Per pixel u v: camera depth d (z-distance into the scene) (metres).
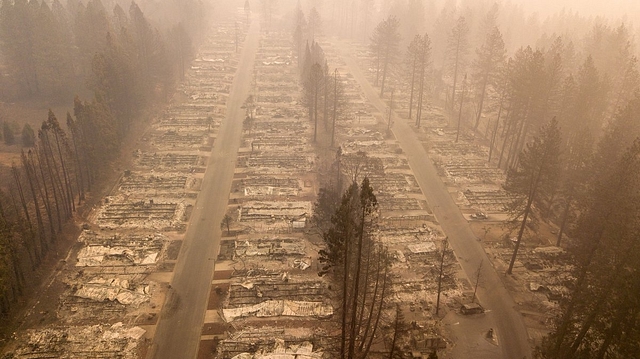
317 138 91.12
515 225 64.62
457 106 109.19
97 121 69.12
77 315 47.88
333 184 72.50
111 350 43.97
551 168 52.75
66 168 65.06
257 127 95.25
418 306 50.28
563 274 54.88
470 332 47.47
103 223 62.97
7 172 69.75
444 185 75.75
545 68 73.50
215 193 71.31
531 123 73.38
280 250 58.00
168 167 78.38
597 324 36.00
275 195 70.88
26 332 45.53
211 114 100.81
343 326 38.47
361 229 35.28
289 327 47.16
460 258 58.69
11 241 46.81
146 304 49.62
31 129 78.94
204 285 52.56
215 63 134.25
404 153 86.00
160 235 60.53
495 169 81.38
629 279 32.59
